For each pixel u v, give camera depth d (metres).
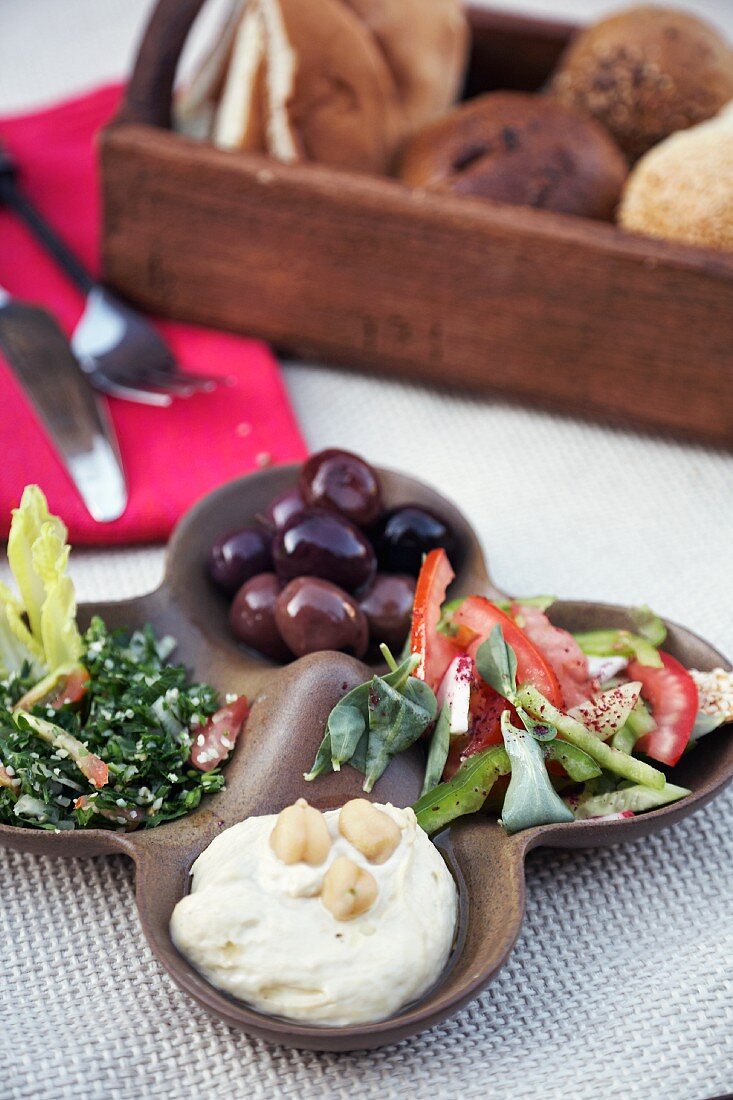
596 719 0.44
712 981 0.43
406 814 0.42
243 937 0.40
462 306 0.59
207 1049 0.41
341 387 0.62
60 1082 0.40
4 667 0.46
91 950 0.43
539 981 0.43
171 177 0.59
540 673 0.44
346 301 0.60
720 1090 0.41
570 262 0.57
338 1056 0.41
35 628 0.46
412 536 0.49
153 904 0.41
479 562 0.49
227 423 0.58
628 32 0.64
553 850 0.45
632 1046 0.42
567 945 0.43
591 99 0.64
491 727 0.44
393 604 0.48
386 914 0.40
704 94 0.63
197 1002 0.39
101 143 0.59
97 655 0.45
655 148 0.61
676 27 0.64
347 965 0.39
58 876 0.44
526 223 0.57
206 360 0.61
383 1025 0.38
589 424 0.61
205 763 0.44
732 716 0.44
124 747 0.44
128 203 0.60
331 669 0.44
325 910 0.40
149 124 0.60
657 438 0.60
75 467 0.54
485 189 0.59
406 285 0.59
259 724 0.44
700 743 0.45
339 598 0.46
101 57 0.79
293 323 0.61
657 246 0.56
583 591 0.54
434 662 0.45
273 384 0.60
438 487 0.58
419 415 0.61
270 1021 0.39
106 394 0.59
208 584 0.49
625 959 0.43
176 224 0.60
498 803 0.44
